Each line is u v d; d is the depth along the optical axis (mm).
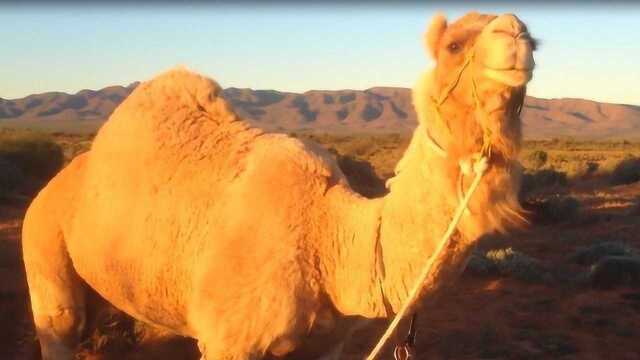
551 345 10086
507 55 3730
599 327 11055
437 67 4117
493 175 4020
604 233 19750
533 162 51344
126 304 5711
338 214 4816
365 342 9609
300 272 4723
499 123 3908
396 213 4441
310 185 4926
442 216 4211
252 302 4723
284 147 5078
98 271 5672
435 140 4168
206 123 5445
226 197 5039
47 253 6016
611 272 13484
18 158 33781
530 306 12133
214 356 4812
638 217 22531
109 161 5609
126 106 5707
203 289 4902
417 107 4289
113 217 5480
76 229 5777
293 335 4742
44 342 6207
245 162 5145
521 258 14727
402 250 4414
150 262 5277
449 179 4129
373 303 4641
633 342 10406
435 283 4352
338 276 4742
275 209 4840
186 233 5105
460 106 4031
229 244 4852
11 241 16266
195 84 5535
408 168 4391
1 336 8766
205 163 5238
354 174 28109
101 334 7398
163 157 5359
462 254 4285
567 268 15156
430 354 9711
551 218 21562
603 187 34375
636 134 184750
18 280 12188
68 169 6102
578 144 114375
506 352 9727
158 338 7430
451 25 4148
